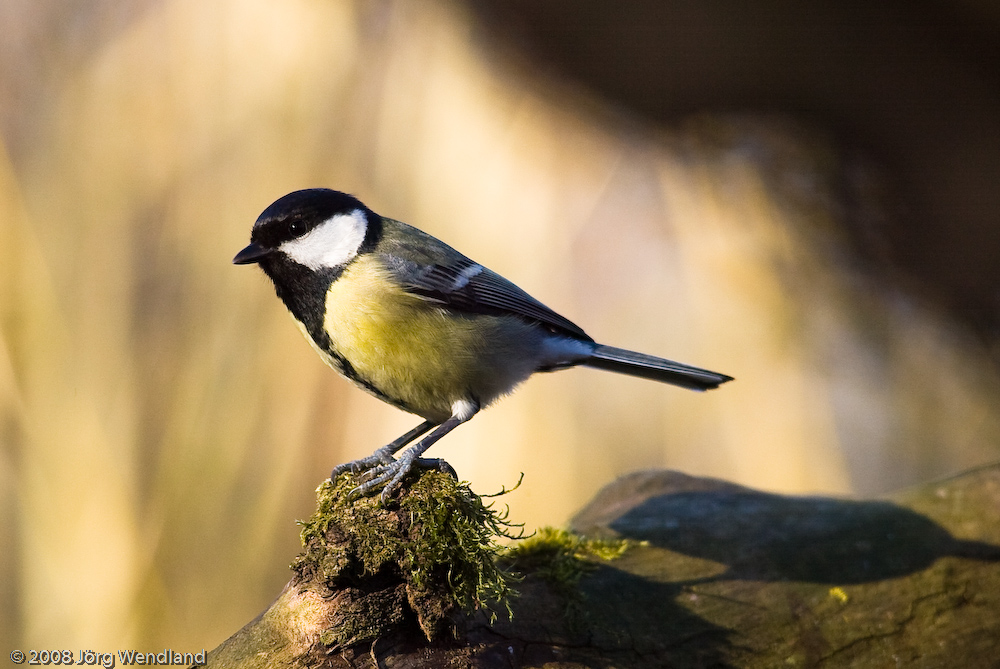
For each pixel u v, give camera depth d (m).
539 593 5.12
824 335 11.29
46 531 9.33
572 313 10.55
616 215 11.15
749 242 11.65
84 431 9.57
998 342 12.55
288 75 10.84
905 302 12.20
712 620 5.34
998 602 5.69
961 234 13.21
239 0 11.02
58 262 10.02
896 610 5.57
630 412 10.09
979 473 6.77
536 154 11.30
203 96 10.69
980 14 13.41
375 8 11.37
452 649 4.48
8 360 9.66
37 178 10.27
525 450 9.77
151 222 10.24
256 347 9.82
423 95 11.11
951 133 14.07
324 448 9.53
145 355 9.84
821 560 5.85
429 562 4.30
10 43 10.73
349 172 10.65
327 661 4.35
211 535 9.41
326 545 4.36
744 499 6.64
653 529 6.14
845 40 13.30
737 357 10.63
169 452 9.59
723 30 12.69
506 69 11.91
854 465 10.45
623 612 5.22
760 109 13.37
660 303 10.67
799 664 5.25
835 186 13.04
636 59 12.61
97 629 9.16
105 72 10.73
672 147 12.35
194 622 9.24
